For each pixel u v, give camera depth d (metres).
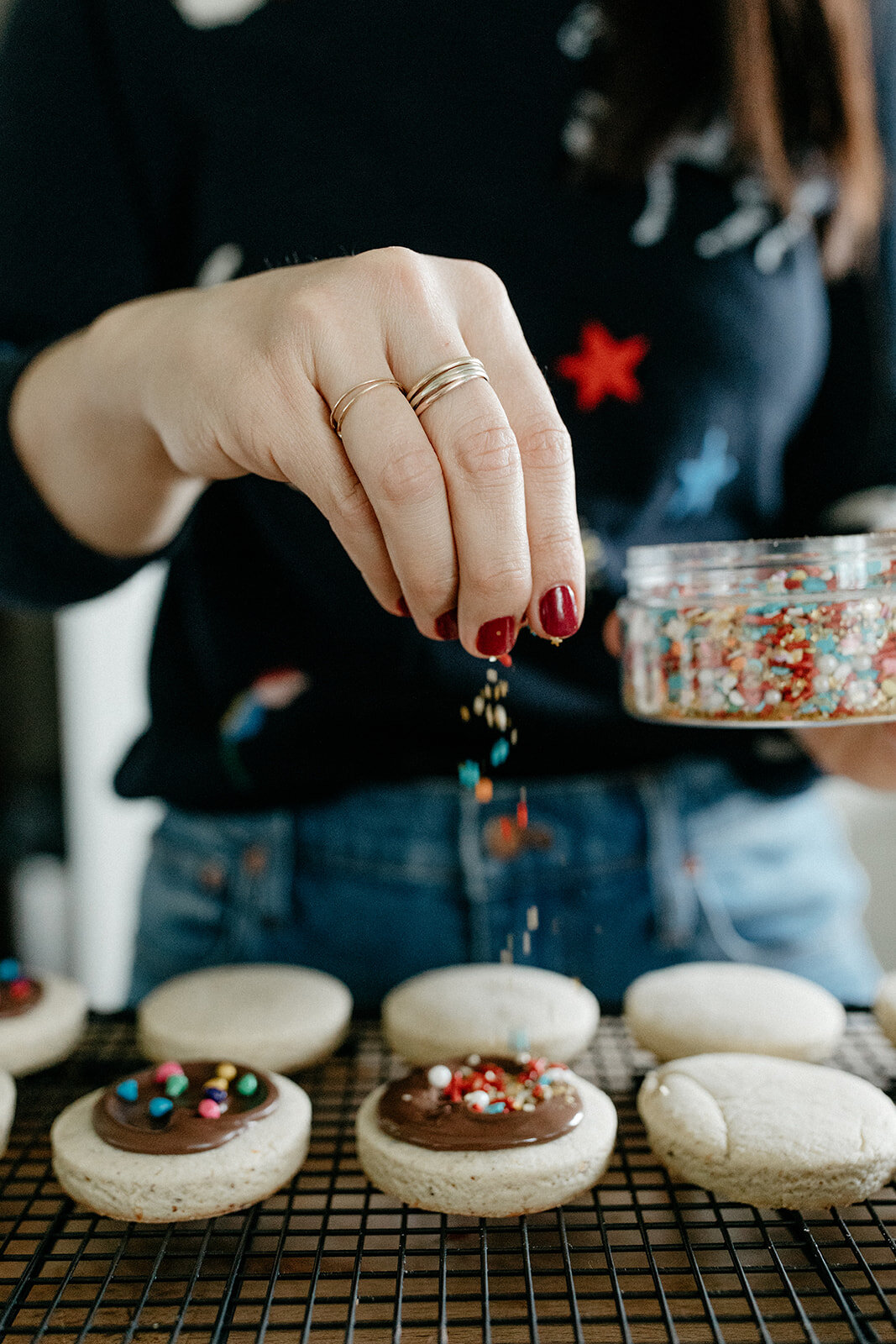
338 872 0.46
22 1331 0.28
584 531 0.43
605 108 0.41
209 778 0.46
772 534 0.48
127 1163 0.33
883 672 0.33
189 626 0.47
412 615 0.29
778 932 0.47
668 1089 0.36
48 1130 0.37
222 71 0.43
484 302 0.29
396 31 0.42
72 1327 0.29
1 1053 0.39
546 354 0.42
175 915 0.48
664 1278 0.30
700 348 0.42
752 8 0.40
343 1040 0.42
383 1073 0.40
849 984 0.47
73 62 0.43
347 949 0.46
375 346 0.27
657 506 0.43
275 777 0.45
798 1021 0.40
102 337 0.34
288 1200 0.33
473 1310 0.29
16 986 0.42
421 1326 0.28
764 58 0.41
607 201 0.42
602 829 0.45
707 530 0.45
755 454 0.45
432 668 0.43
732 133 0.42
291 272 0.29
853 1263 0.30
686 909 0.45
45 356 0.39
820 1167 0.33
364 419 0.27
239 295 0.30
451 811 0.45
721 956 0.46
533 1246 0.31
